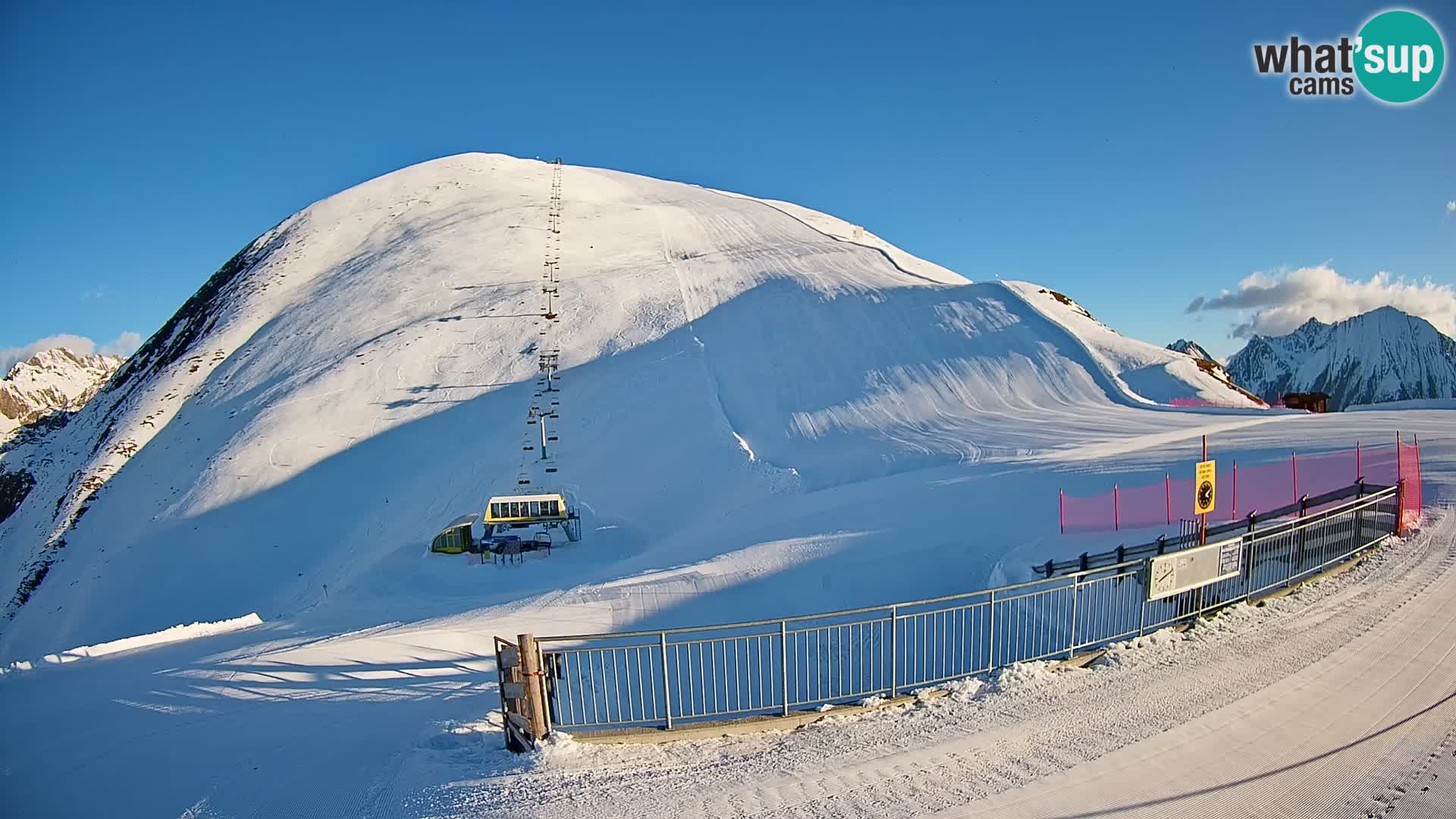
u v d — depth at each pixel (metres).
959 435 34.03
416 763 7.80
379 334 51.28
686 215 79.00
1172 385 41.12
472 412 41.34
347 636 15.84
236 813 7.08
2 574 39.28
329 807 7.04
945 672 11.92
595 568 24.11
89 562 35.56
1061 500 20.58
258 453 39.69
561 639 7.83
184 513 36.41
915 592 16.50
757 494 29.98
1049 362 42.34
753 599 16.83
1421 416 33.12
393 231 73.75
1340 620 10.52
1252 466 24.11
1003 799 6.44
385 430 40.66
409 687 11.33
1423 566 12.85
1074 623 9.98
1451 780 6.47
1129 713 8.02
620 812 6.41
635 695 12.03
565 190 84.62
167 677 12.23
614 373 43.53
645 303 52.72
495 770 7.41
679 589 17.45
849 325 47.78
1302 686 8.50
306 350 51.50
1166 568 10.17
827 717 8.36
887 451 32.72
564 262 61.62
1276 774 6.71
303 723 9.62
